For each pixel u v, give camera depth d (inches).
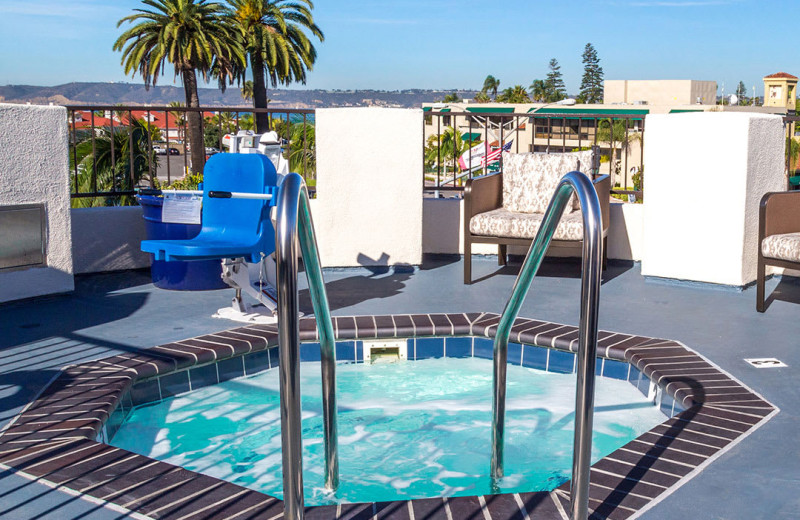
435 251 236.7
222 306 168.6
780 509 76.4
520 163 206.7
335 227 209.3
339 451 105.7
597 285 60.9
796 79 2802.7
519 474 98.4
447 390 130.9
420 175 210.4
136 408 120.3
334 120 205.0
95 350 134.6
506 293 181.9
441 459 103.1
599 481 81.7
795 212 165.9
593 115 209.0
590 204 60.9
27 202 167.5
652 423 114.3
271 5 1370.6
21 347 136.3
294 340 58.4
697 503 77.2
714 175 180.7
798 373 122.0
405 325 146.1
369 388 131.9
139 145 515.2
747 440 93.4
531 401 125.5
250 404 123.6
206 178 151.9
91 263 205.5
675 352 131.1
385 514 75.0
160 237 185.6
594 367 62.3
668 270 191.2
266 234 144.6
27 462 86.1
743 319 157.1
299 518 61.9
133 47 1253.7
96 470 84.1
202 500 77.0
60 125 172.2
